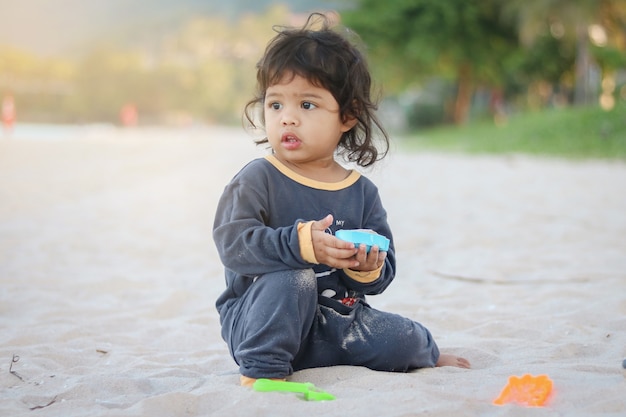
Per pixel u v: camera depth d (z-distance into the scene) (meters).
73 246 7.12
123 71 61.56
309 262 2.85
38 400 3.01
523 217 8.68
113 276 5.73
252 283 3.02
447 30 30.86
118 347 3.92
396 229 7.93
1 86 59.41
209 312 4.75
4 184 12.48
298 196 3.06
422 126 42.22
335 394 2.77
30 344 3.98
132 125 53.41
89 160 18.02
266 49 3.14
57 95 60.78
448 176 13.97
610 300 4.57
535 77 36.50
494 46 32.00
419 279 5.70
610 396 2.71
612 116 20.75
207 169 15.95
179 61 70.88
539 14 27.30
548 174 14.25
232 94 63.59
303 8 96.94
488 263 6.16
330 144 3.09
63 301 4.99
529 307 4.66
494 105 35.84
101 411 2.77
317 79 3.00
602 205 9.77
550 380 2.79
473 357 3.55
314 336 3.07
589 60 32.84
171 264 6.41
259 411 2.56
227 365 3.54
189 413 2.68
